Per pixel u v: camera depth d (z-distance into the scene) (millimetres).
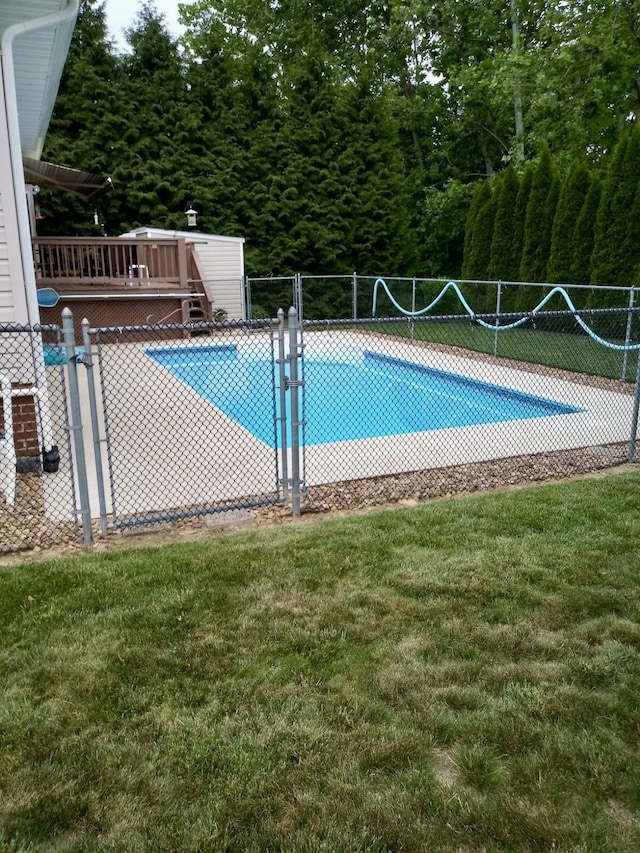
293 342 4074
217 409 6977
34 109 8477
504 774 1964
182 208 16641
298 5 22469
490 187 14719
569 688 2344
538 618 2805
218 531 3920
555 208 12234
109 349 10680
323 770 1974
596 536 3646
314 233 16578
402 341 11984
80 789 1898
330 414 8023
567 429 6121
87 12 16031
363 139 17094
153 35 16297
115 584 3131
